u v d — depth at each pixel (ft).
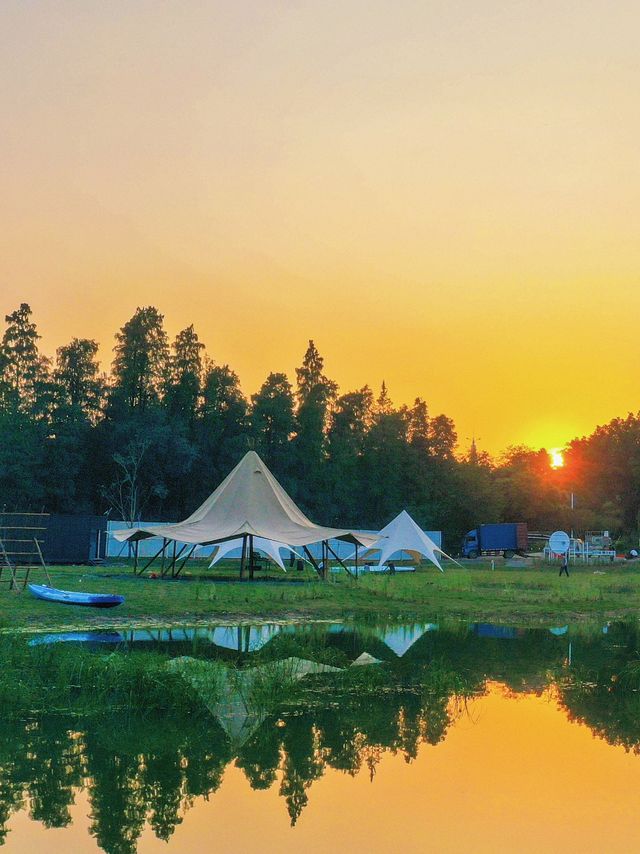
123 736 36.99
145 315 297.94
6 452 254.27
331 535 119.14
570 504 392.27
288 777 32.09
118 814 28.04
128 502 286.46
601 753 35.65
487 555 261.03
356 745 36.45
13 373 283.79
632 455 421.59
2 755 34.14
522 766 33.68
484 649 66.13
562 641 71.92
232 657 56.95
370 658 59.88
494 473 418.31
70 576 113.39
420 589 115.65
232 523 119.14
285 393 329.11
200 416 308.19
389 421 368.27
